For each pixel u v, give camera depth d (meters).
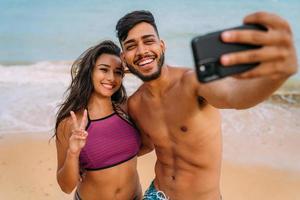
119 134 1.26
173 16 6.28
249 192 2.15
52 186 2.18
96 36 5.80
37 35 5.93
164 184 1.29
